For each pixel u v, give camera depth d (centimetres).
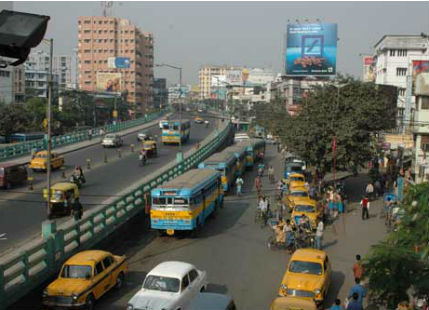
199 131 9644
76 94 10469
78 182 3772
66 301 1531
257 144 6406
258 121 10600
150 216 2750
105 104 11219
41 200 3306
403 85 7769
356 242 2583
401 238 1291
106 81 13488
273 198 3934
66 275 1639
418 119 4100
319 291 1662
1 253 2102
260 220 3066
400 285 1134
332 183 4303
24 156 5431
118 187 3800
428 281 1098
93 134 7600
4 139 7569
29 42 469
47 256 1773
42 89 15112
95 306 1653
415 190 1395
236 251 2405
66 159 5412
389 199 3191
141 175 4425
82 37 16000
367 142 3816
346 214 3291
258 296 1780
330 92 4188
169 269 1633
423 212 1295
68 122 9375
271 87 14162
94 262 1677
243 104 14825
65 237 2181
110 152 6138
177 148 6762
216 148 6397
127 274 2025
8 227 2572
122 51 16000
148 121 11125
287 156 6238
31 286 1644
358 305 1415
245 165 5531
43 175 4344
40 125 8344
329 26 8244
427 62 5009
